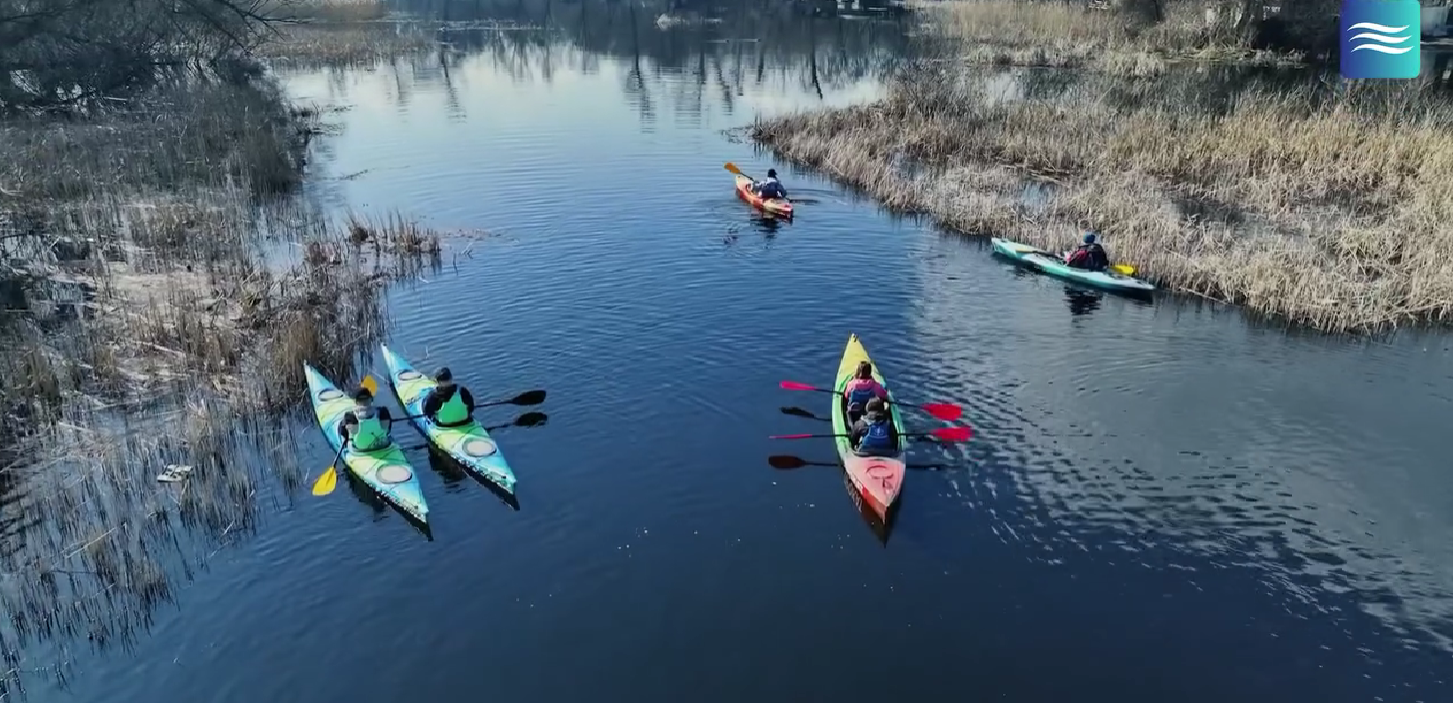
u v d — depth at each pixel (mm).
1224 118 35031
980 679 10641
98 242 23125
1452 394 17312
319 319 19234
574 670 10781
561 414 16281
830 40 67375
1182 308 21453
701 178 32219
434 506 13773
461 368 17984
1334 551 12828
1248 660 10938
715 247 25031
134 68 41625
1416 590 12078
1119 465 14867
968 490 14180
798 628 11422
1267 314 20859
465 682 10602
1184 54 56844
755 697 10383
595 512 13625
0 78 35531
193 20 42844
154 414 15805
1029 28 65750
